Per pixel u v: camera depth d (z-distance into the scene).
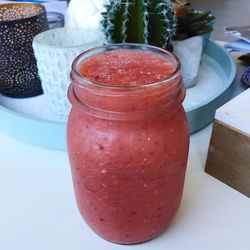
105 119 0.28
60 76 0.52
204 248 0.35
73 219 0.39
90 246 0.36
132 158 0.29
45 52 0.51
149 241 0.36
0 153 0.49
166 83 0.28
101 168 0.30
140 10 0.52
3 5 0.62
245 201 0.41
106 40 0.53
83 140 0.30
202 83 0.66
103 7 0.60
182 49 0.61
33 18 0.57
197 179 0.44
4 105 0.61
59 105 0.55
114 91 0.27
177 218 0.38
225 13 1.65
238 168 0.41
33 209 0.40
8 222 0.38
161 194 0.32
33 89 0.62
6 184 0.44
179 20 0.62
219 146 0.42
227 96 0.57
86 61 0.33
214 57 0.74
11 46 0.57
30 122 0.49
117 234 0.34
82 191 0.33
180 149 0.31
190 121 0.51
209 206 0.40
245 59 0.72
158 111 0.28
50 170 0.46
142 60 0.33
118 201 0.31
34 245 0.36
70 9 0.64
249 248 0.35
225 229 0.37
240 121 0.39
